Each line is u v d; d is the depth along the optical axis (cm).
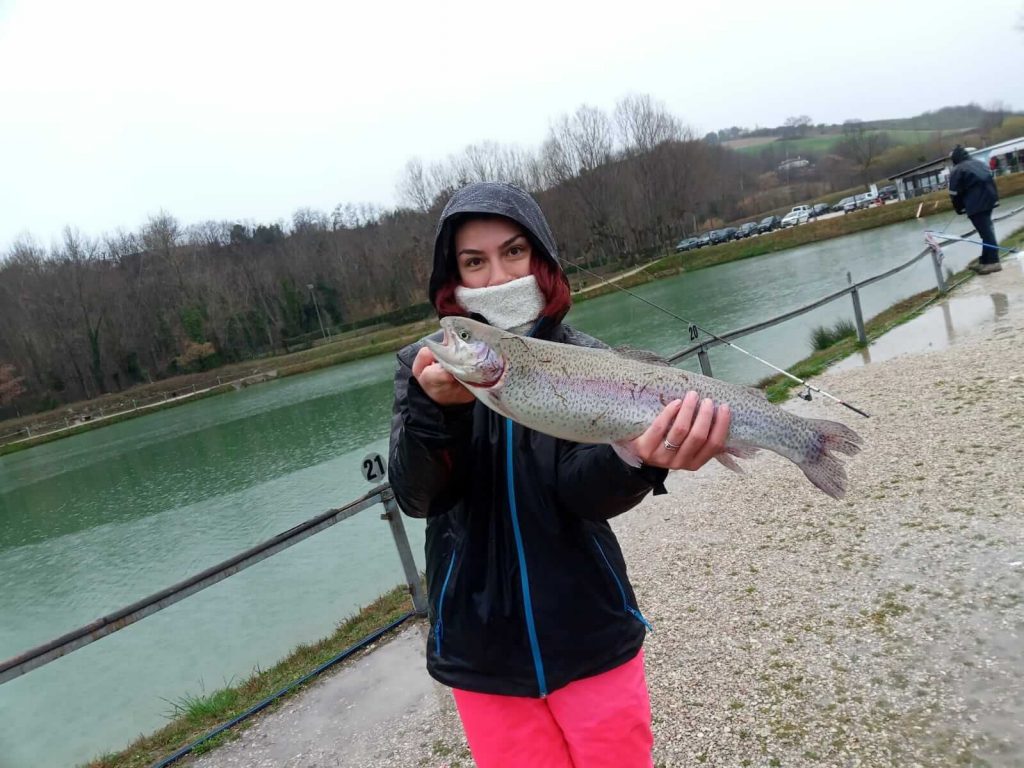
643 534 580
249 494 1532
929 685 311
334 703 427
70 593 1148
